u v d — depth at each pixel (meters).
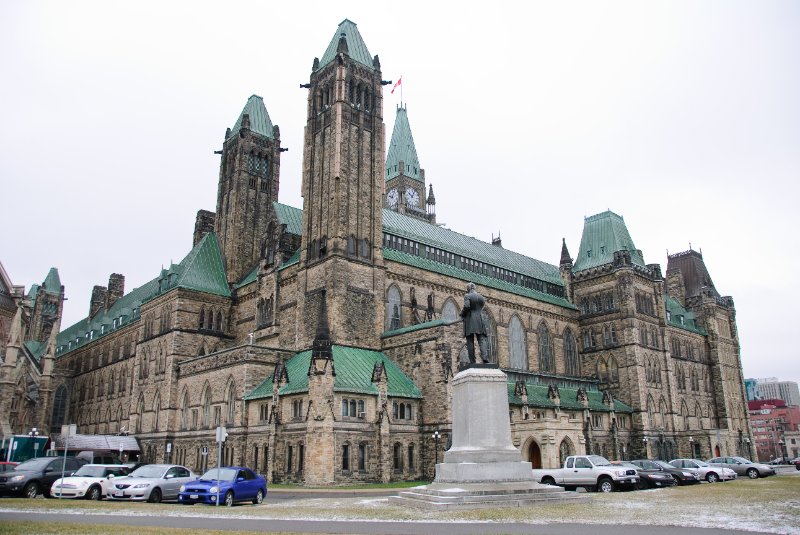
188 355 97.31
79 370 146.12
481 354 41.72
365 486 65.50
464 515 31.33
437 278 98.38
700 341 143.25
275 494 55.16
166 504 41.38
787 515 30.52
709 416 138.38
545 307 117.19
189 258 109.00
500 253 122.75
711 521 28.53
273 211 101.25
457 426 41.16
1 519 29.08
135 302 131.12
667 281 153.75
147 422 98.19
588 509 33.69
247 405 77.12
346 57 94.75
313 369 68.44
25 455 82.12
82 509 35.84
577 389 107.50
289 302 91.62
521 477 38.31
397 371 80.81
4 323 110.56
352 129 92.62
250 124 118.81
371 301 87.00
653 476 57.19
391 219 103.50
